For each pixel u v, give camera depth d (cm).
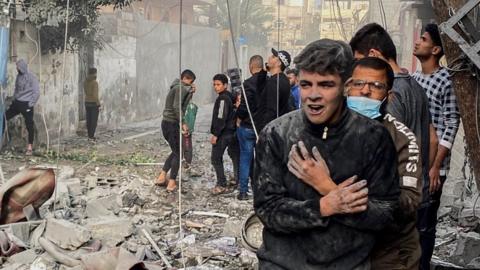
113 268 486
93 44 1581
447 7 436
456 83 441
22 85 1200
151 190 880
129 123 1972
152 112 2169
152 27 2161
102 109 1797
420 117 363
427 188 385
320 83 230
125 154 1288
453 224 701
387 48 354
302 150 237
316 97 231
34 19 1328
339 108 238
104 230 582
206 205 820
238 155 934
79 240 532
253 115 799
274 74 798
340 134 239
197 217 759
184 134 1016
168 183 892
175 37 2361
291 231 239
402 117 351
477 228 657
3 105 1138
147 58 2125
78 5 1411
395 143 279
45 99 1430
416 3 1531
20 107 1200
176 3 2897
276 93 788
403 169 276
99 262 489
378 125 245
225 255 586
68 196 716
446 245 619
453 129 457
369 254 247
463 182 788
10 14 1238
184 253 580
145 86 2114
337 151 238
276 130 246
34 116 1369
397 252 276
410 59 1959
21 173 601
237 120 828
